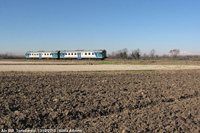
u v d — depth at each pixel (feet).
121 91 52.21
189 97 48.55
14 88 52.60
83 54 234.99
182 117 33.73
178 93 51.08
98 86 58.49
